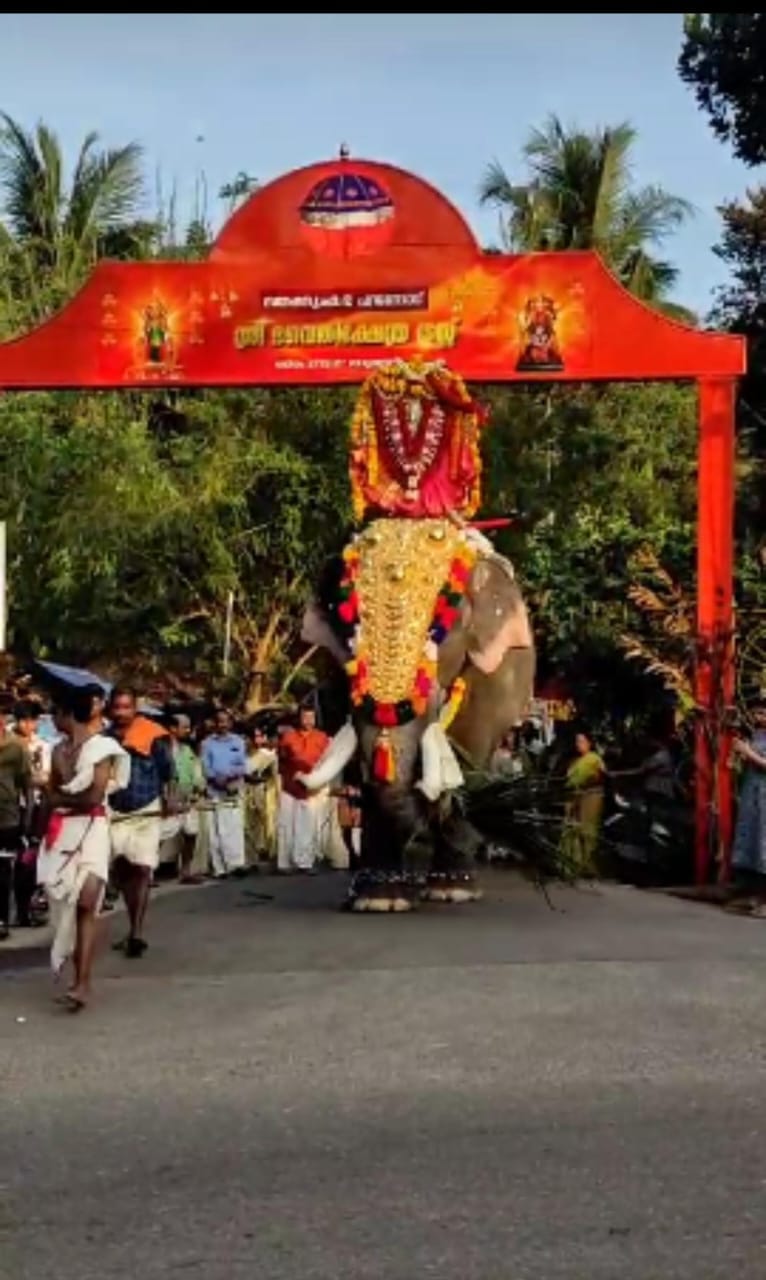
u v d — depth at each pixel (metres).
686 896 15.88
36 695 17.52
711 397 16.66
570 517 29.22
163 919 14.19
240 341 16.88
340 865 19.42
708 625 16.70
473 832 14.88
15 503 27.47
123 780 10.68
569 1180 6.98
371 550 14.49
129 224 35.50
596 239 34.91
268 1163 7.27
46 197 35.22
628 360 16.64
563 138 35.56
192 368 16.91
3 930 13.38
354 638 14.25
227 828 18.28
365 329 16.78
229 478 28.09
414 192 16.75
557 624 20.20
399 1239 6.35
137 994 10.84
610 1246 6.25
